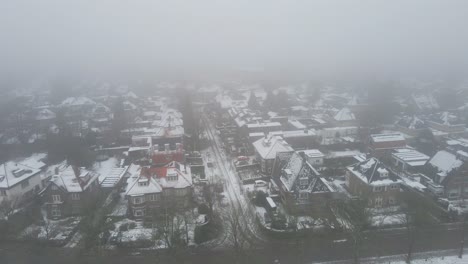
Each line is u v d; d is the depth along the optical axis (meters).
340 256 70.12
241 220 85.50
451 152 101.94
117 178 106.12
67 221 86.56
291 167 95.75
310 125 169.88
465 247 71.88
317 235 77.56
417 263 66.75
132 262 70.31
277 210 89.12
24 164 104.88
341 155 130.12
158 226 76.44
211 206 85.56
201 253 73.00
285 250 73.00
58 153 131.88
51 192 87.94
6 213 84.94
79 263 70.38
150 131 159.75
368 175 92.31
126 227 82.69
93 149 142.88
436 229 78.94
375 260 68.38
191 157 133.00
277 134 141.88
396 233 78.06
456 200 93.62
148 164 124.38
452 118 158.00
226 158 133.62
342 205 85.62
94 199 93.25
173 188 91.19
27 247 75.81
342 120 168.12
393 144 127.94
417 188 93.44
